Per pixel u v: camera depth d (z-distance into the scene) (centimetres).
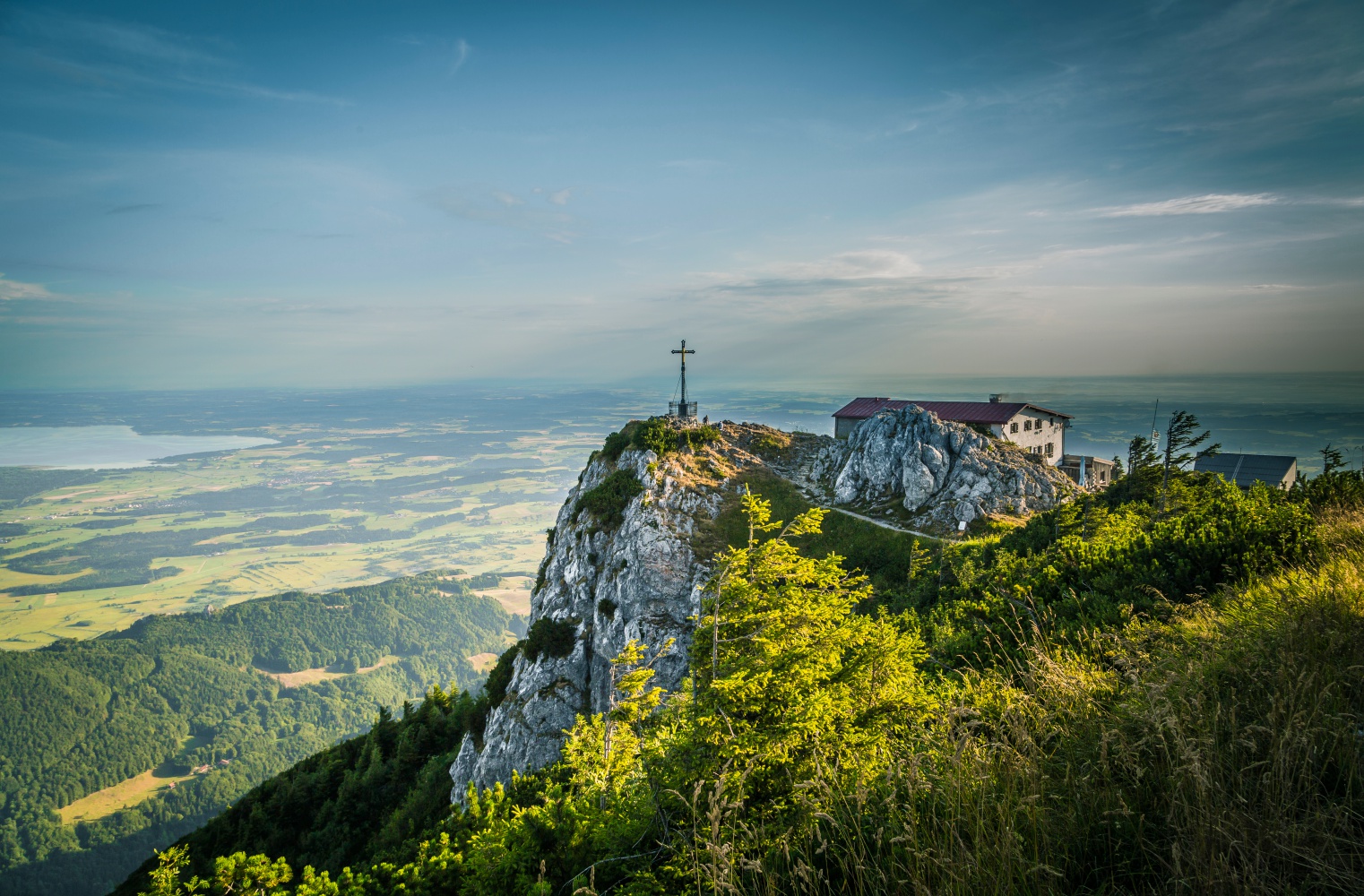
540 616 6994
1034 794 604
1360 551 1321
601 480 7631
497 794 2000
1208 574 1530
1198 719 646
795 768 945
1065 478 6469
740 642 1205
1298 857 502
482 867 1277
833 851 670
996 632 1638
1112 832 592
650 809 1041
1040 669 938
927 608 2816
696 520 6188
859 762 898
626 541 6144
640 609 5647
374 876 1689
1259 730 618
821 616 1208
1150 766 624
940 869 560
